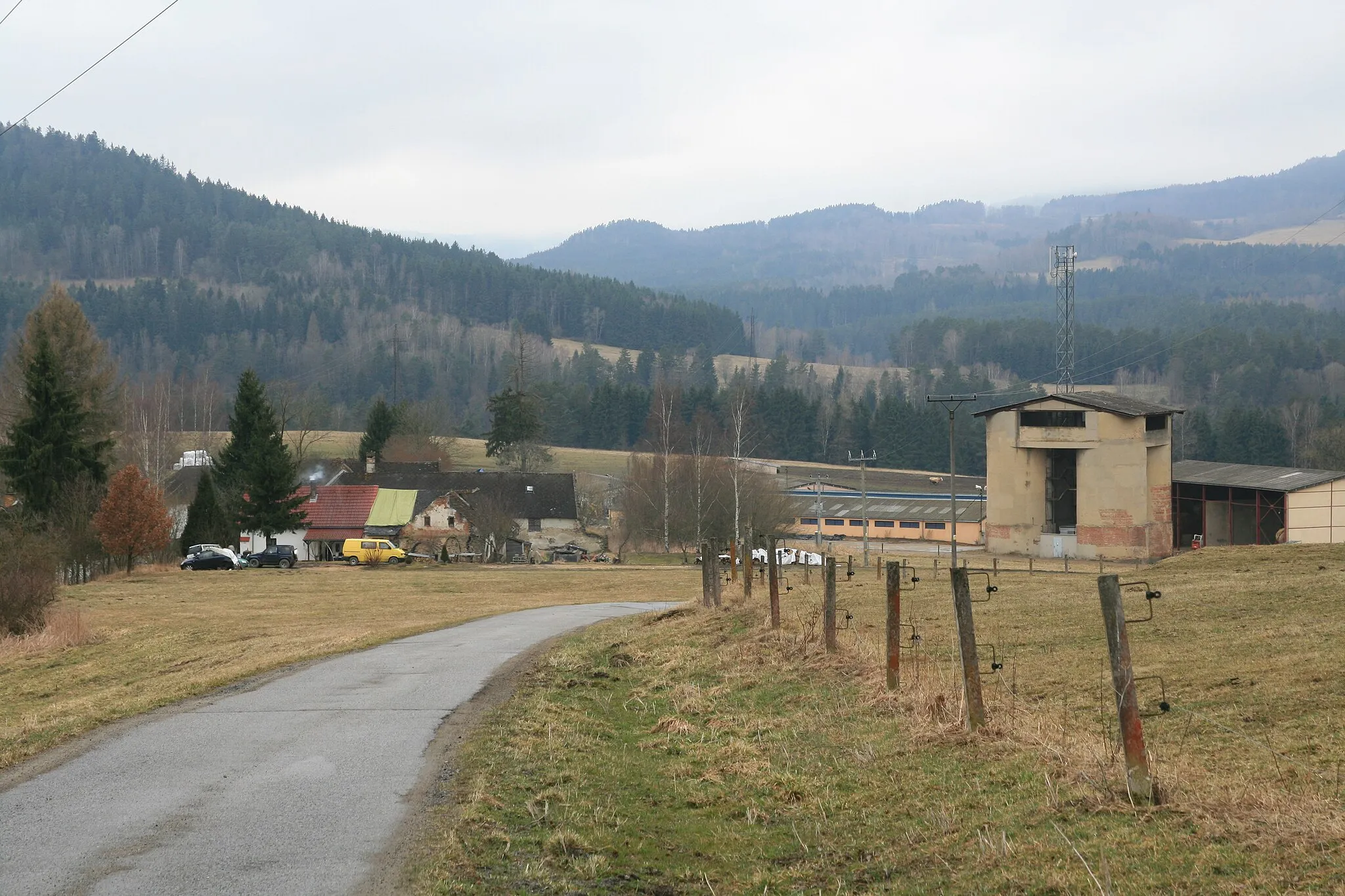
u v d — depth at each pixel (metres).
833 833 9.84
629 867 8.98
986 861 8.35
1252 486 78.25
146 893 7.79
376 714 15.03
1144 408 83.19
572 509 94.19
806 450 162.88
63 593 48.19
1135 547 81.50
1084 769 9.98
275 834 9.20
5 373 67.81
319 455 127.19
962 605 12.34
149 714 15.34
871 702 14.45
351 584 54.31
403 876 8.16
